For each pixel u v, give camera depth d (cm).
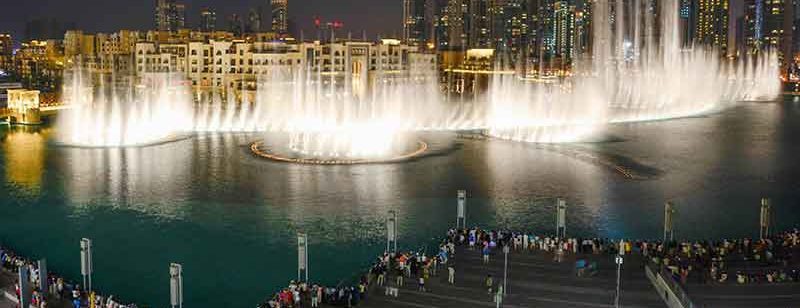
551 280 7800
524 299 7388
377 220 11006
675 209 11688
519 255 8525
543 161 15925
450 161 15862
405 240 9981
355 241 9988
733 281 7631
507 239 8950
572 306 7219
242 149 17525
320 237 10181
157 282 8512
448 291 7619
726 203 12119
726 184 13600
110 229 10588
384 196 12531
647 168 15138
